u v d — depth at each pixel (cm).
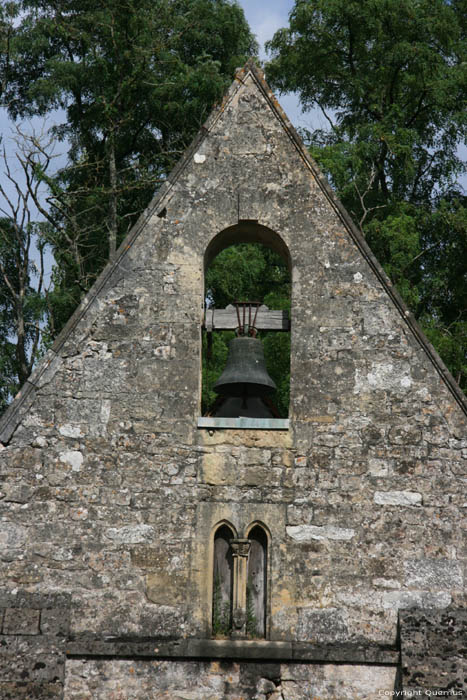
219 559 1406
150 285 1487
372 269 1489
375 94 2869
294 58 2928
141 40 2862
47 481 1406
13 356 2959
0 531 1385
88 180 2819
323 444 1427
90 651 1331
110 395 1442
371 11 2838
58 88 2866
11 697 1295
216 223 1513
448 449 1422
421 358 1456
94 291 1480
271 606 1366
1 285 3006
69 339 1462
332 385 1449
